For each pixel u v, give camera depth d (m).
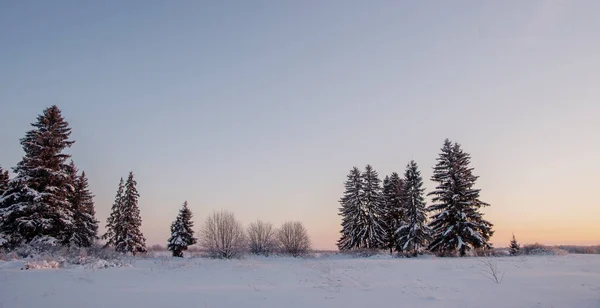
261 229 50.72
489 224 36.47
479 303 8.86
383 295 9.98
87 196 39.62
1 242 24.95
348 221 50.50
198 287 11.46
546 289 10.42
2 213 26.03
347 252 40.41
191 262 22.47
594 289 10.31
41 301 8.91
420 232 38.25
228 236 37.16
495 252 34.03
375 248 41.97
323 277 13.79
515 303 8.79
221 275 14.77
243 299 9.47
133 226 46.25
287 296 9.91
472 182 37.69
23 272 13.70
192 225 49.88
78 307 8.40
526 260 20.09
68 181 30.08
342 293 10.34
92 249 23.91
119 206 46.00
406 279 13.02
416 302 9.08
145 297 9.59
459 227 35.59
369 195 47.22
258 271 16.28
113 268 16.53
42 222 26.91
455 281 12.31
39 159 28.19
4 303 8.66
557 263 17.97
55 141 29.52
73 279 12.35
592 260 19.77
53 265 16.11
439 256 34.28
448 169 38.50
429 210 37.56
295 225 49.44
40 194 27.14
